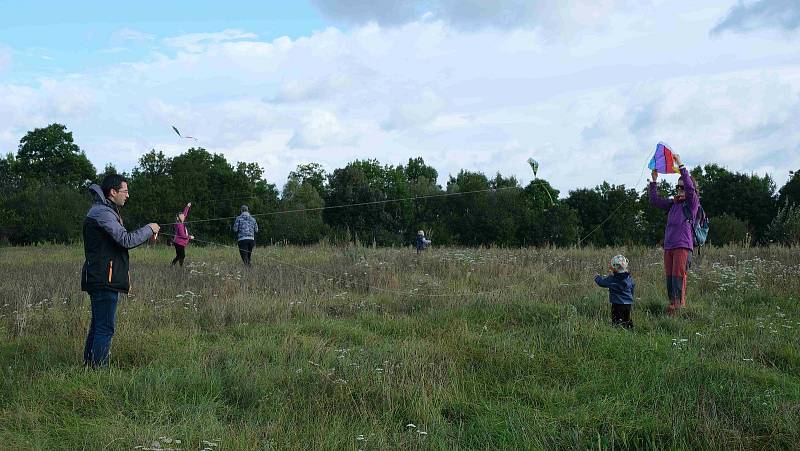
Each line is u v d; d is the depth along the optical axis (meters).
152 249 21.19
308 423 5.12
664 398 5.65
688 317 8.85
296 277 12.59
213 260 16.66
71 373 6.25
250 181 43.97
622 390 5.89
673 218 9.41
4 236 33.59
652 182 9.89
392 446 4.79
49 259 18.67
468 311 9.13
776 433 4.88
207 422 5.07
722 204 46.03
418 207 41.25
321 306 9.91
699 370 6.20
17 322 8.41
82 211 35.69
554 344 7.30
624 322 8.45
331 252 18.92
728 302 9.77
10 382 5.91
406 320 8.70
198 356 6.85
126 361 6.80
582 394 5.89
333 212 41.94
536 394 5.85
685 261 9.29
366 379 6.06
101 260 6.52
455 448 4.75
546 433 5.00
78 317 8.66
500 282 11.97
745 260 13.85
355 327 8.35
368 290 11.59
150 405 5.45
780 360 6.75
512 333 7.90
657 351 6.95
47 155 59.03
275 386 6.01
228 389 5.92
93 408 5.41
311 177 70.38
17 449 4.57
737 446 4.73
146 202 33.53
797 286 10.52
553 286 11.08
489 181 40.69
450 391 5.88
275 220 38.88
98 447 4.62
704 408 5.31
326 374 6.10
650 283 11.45
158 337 7.57
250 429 4.99
